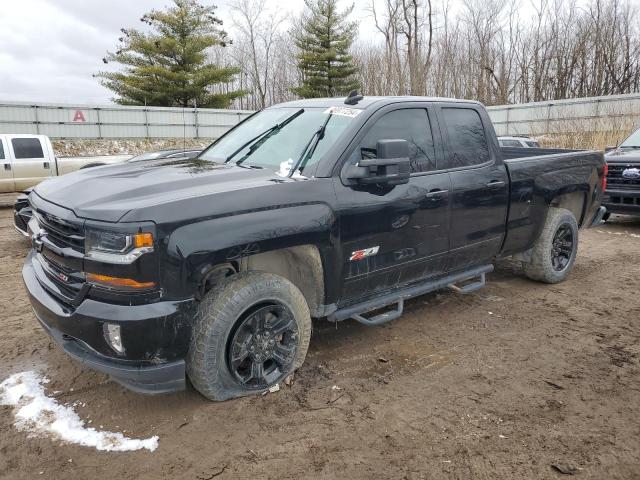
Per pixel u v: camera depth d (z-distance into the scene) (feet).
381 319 13.08
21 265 22.09
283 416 10.37
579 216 19.88
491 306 16.75
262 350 10.87
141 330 9.09
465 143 14.93
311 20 137.80
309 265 11.68
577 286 18.90
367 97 13.76
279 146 12.94
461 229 14.47
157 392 9.71
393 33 153.38
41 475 8.70
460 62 152.35
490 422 10.17
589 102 90.94
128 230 8.94
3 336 14.28
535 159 17.07
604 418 10.32
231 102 131.95
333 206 11.37
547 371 12.30
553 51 142.31
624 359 12.96
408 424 10.11
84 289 9.46
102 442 9.58
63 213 9.88
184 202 9.47
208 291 10.79
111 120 100.01
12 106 90.74
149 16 120.06
